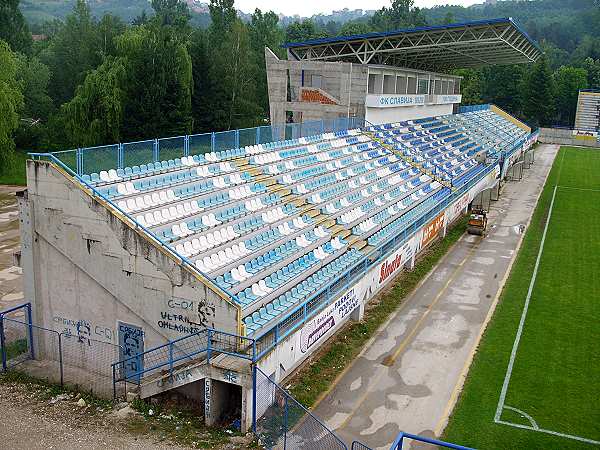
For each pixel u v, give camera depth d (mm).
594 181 60406
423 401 17844
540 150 88812
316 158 34156
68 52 77938
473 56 56219
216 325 16578
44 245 18938
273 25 114438
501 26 42125
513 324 23844
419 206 36562
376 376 19344
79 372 19031
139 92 59094
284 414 15930
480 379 19219
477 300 26625
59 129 63688
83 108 58531
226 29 87688
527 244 36250
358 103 44156
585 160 77500
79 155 18719
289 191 28000
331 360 20375
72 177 18000
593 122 103375
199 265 18891
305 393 17984
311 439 15336
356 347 21547
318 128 37531
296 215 26391
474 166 52969
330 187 31422
